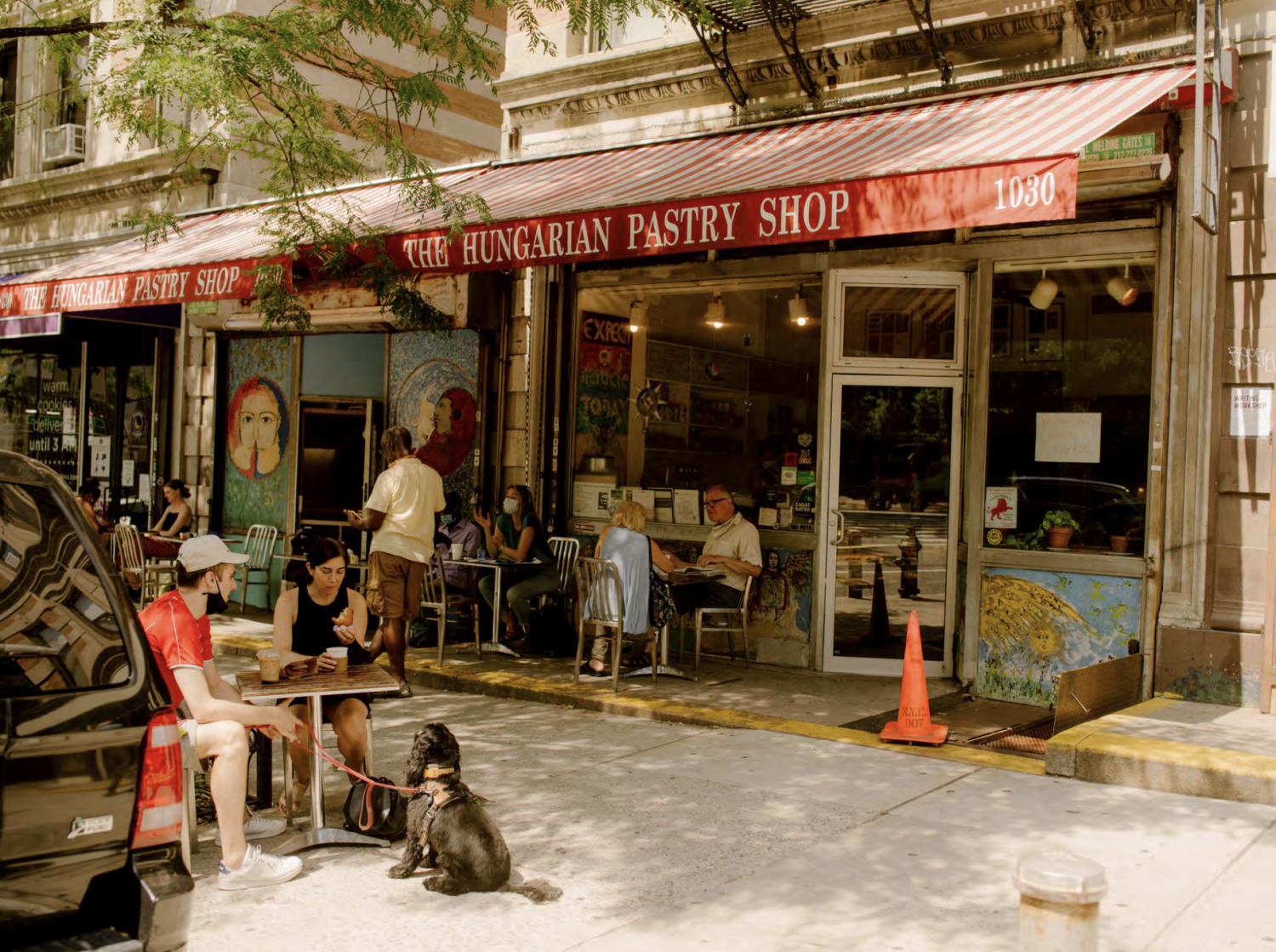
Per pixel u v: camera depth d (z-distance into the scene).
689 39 9.45
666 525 9.71
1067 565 7.75
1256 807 5.48
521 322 10.57
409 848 4.52
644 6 10.03
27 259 16.00
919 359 8.66
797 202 6.53
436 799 4.46
